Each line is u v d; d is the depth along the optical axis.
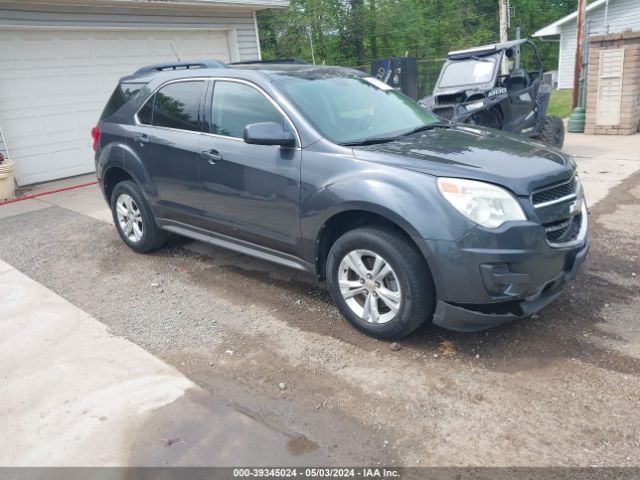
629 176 7.83
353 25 29.88
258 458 2.74
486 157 3.57
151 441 2.89
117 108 5.60
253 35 12.77
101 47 10.30
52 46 9.65
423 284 3.39
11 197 8.77
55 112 9.88
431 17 33.72
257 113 4.25
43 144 9.81
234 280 4.96
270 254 4.37
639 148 9.88
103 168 5.72
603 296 4.22
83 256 5.87
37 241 6.48
